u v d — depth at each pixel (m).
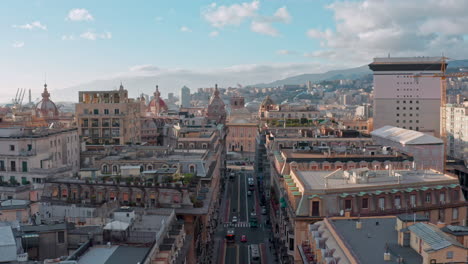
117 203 93.62
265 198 179.38
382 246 62.19
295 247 89.81
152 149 153.50
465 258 52.19
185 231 97.81
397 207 93.00
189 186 104.44
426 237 56.75
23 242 68.75
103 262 63.62
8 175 121.94
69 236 72.19
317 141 167.62
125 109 195.25
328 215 89.31
